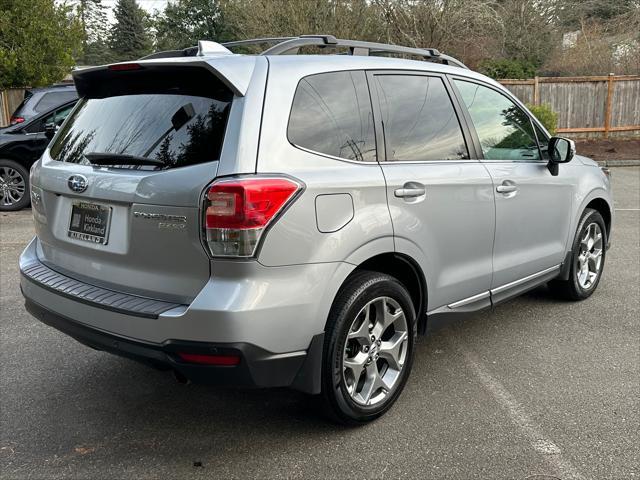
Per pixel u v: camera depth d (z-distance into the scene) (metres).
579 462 2.79
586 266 5.02
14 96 16.56
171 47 37.81
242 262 2.50
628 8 25.27
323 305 2.75
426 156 3.40
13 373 3.77
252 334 2.51
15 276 5.89
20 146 9.42
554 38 24.11
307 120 2.83
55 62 16.36
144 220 2.68
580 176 4.75
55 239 3.23
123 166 2.84
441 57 3.86
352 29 16.45
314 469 2.76
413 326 3.30
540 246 4.33
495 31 19.38
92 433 3.09
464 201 3.52
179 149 2.70
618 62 20.69
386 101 3.26
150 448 2.95
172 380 3.70
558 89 17.17
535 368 3.79
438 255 3.40
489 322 4.61
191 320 2.49
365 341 3.05
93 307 2.79
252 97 2.67
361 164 3.01
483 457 2.84
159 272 2.70
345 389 2.95
